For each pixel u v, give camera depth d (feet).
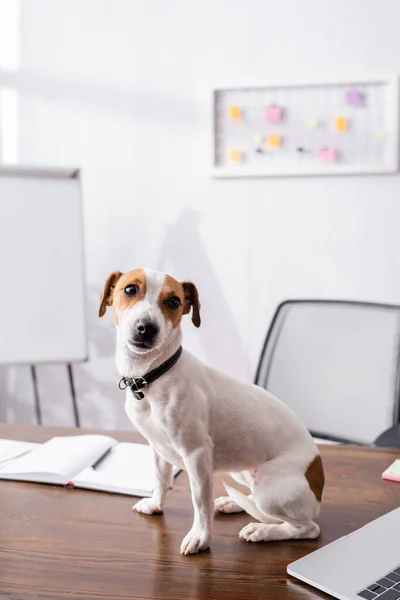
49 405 9.23
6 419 9.34
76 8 8.70
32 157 9.00
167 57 8.54
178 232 8.74
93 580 2.62
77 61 8.77
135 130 8.72
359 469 3.88
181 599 2.48
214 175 8.45
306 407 5.80
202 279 8.73
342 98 8.09
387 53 7.98
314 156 8.21
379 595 2.44
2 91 8.98
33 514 3.27
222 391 3.09
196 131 8.54
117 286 2.98
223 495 3.56
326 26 8.11
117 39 8.64
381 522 3.10
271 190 8.43
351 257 8.32
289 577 2.64
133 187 8.80
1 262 7.77
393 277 8.25
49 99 8.89
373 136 8.05
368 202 8.21
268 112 8.20
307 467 3.06
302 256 8.45
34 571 2.69
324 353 5.83
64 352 8.03
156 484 3.26
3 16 8.89
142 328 2.72
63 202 7.98
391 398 5.42
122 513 3.28
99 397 9.08
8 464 3.92
